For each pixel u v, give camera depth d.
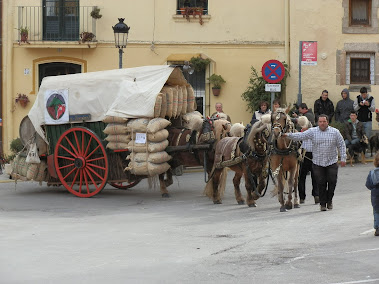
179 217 14.54
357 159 24.27
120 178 18.12
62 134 18.66
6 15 27.98
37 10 27.95
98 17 27.67
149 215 14.98
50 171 19.02
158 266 9.53
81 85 18.53
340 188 18.25
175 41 27.95
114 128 17.56
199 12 27.80
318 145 14.45
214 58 27.91
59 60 28.00
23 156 19.48
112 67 28.00
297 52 27.64
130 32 28.00
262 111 21.25
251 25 27.86
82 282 8.66
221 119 17.36
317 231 12.11
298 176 15.55
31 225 13.69
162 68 17.77
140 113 17.25
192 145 17.16
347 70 27.70
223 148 16.09
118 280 8.73
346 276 8.71
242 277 8.78
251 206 15.80
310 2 27.56
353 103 26.36
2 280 8.83
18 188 20.77
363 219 13.17
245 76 27.89
